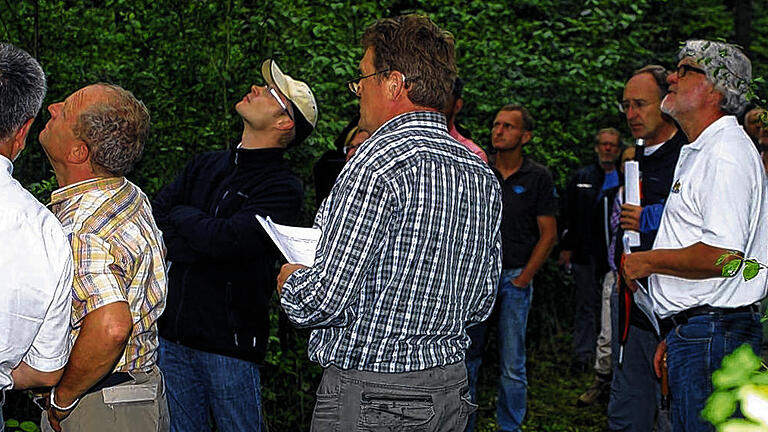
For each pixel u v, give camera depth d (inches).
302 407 179.2
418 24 97.0
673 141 136.6
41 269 76.9
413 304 92.0
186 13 164.2
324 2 187.5
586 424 216.1
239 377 128.2
